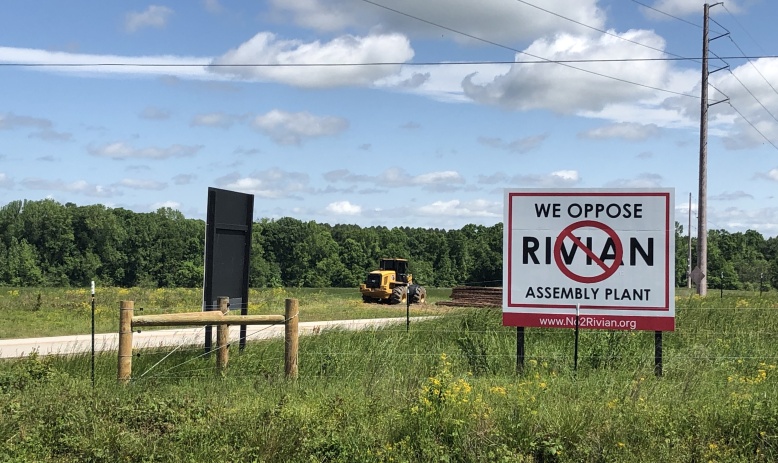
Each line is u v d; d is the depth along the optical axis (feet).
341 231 360.48
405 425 25.35
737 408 26.55
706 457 23.73
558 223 40.14
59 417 26.55
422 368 39.24
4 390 32.68
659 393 29.94
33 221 289.53
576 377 34.12
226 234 45.60
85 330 73.10
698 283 113.19
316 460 23.11
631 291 39.22
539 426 25.31
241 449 24.02
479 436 24.45
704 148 117.50
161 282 299.79
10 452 23.39
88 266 289.53
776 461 24.03
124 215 311.68
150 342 55.93
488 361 40.81
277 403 28.60
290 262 330.75
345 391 31.50
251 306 110.22
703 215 115.24
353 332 52.65
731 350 42.65
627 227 39.37
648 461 23.41
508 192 40.70
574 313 39.75
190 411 27.55
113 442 24.71
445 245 346.13
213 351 40.37
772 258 338.13
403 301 143.74
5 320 84.74
